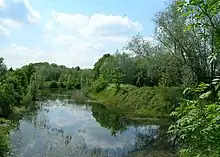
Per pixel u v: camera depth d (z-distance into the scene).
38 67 95.12
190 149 4.93
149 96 39.28
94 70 81.00
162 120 31.56
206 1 4.19
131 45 39.38
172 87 34.25
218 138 4.26
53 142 20.80
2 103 29.34
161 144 21.05
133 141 22.42
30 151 18.09
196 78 29.09
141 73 48.59
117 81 51.97
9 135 21.98
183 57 30.53
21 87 41.81
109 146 20.73
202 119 4.39
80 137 23.28
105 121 31.52
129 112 37.66
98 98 56.53
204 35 4.79
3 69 51.00
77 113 37.09
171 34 29.97
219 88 4.61
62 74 91.69
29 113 34.06
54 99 53.44
